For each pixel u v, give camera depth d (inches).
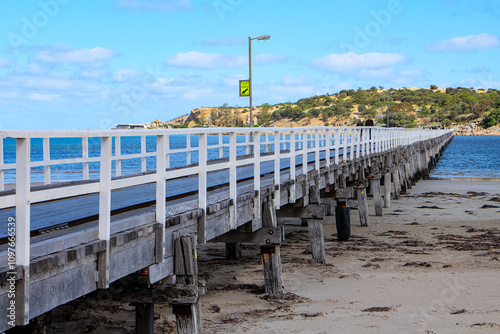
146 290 264.5
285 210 567.2
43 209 311.7
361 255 627.2
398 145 1432.1
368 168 1002.7
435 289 470.6
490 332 357.4
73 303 407.2
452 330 361.4
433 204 1189.7
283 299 432.5
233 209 340.5
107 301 416.2
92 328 362.3
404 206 1150.3
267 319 383.6
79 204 337.1
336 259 604.1
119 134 206.2
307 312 401.4
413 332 356.2
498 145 5241.1
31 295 171.5
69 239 191.6
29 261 168.7
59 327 361.7
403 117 6919.3
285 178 494.3
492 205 1160.2
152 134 230.5
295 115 7716.5
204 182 294.5
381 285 484.7
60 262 180.2
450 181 1838.1
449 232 811.4
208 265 574.6
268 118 6884.8
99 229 205.0
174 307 266.7
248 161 373.7
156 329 361.4
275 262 438.9
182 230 278.4
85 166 414.6
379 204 997.8
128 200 337.4
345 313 399.2
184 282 272.7
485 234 786.8
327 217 966.4
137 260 231.8
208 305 417.4
